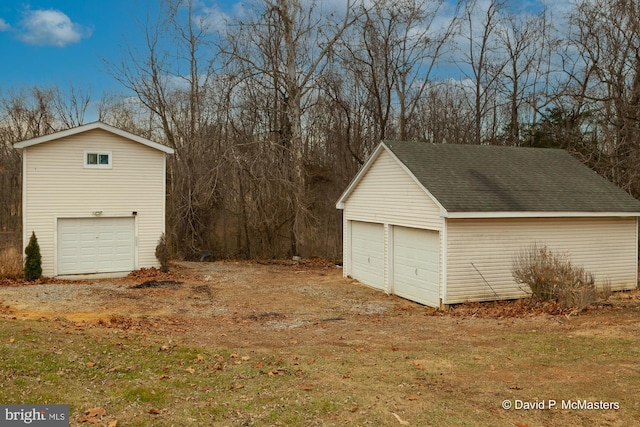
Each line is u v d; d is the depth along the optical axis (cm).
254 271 2066
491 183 1447
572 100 2500
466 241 1330
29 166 1711
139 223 1888
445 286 1311
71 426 515
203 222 2464
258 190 2419
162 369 712
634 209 1499
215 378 685
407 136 2828
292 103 2458
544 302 1269
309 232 2502
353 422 545
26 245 1716
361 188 1770
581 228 1465
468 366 757
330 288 1680
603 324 1029
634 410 570
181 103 2623
